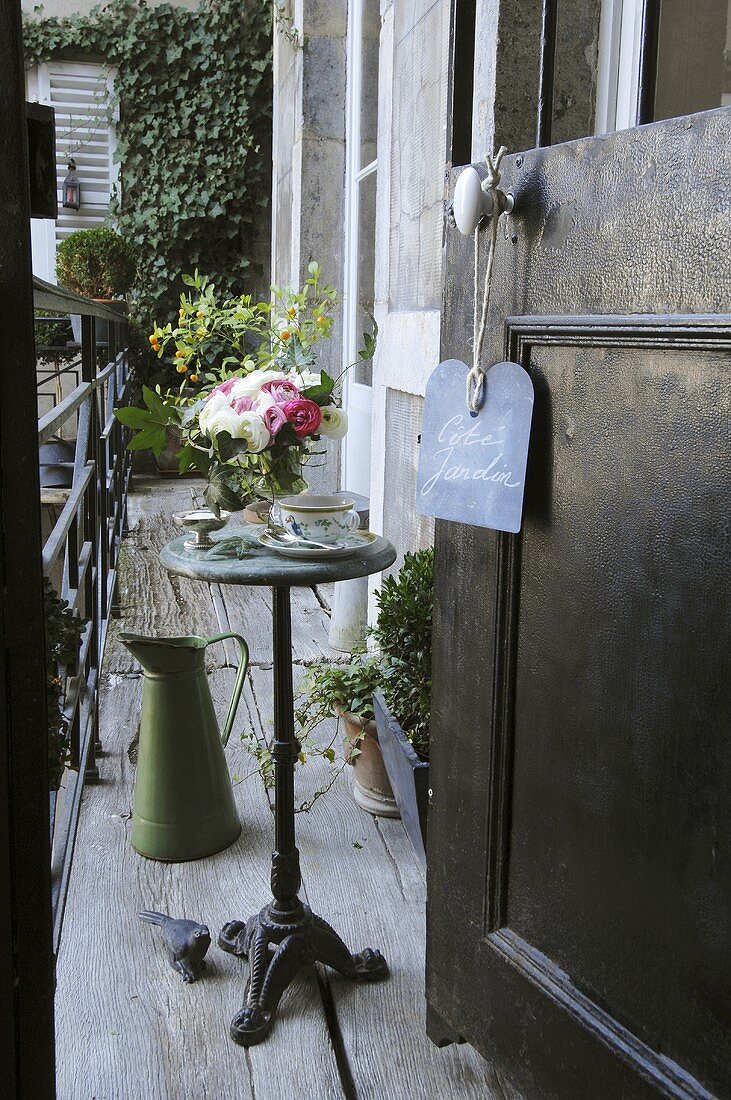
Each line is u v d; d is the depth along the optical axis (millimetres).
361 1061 1535
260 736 2750
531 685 1216
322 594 4227
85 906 1946
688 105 1811
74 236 6262
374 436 3098
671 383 976
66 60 7102
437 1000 1476
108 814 2326
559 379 1119
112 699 3000
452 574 1347
